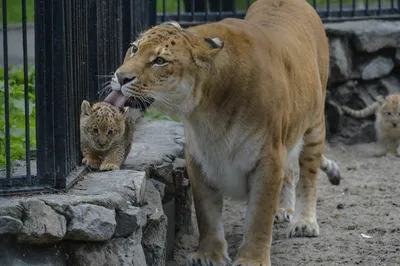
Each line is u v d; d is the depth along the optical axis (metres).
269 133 10.38
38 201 8.74
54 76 9.39
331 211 14.03
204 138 10.41
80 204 9.01
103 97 12.02
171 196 12.09
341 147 19.03
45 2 9.32
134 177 10.16
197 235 12.59
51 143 9.41
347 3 31.67
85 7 11.23
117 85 9.56
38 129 9.42
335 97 19.36
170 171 11.82
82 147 10.99
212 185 10.93
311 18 13.00
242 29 10.66
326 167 14.77
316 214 13.87
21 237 8.64
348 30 19.08
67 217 8.93
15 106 12.98
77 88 10.76
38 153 9.45
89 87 11.70
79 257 9.08
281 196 13.77
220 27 10.41
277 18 12.23
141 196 10.01
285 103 10.66
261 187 10.48
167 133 13.79
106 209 9.09
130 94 9.55
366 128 19.27
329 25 19.30
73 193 9.44
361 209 14.09
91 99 11.73
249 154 10.38
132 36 14.70
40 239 8.72
